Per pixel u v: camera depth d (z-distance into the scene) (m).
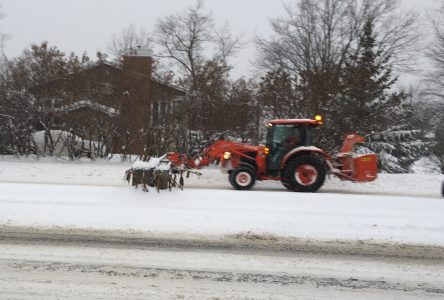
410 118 21.70
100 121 16.44
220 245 6.34
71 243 6.25
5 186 8.67
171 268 5.25
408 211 7.98
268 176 11.29
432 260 5.88
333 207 8.09
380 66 16.88
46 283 4.65
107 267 5.22
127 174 8.71
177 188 8.74
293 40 24.89
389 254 6.14
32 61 17.42
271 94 17.30
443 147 24.86
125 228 7.10
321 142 14.76
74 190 8.51
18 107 16.42
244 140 17.67
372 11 23.95
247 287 4.70
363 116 15.34
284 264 5.52
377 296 4.53
